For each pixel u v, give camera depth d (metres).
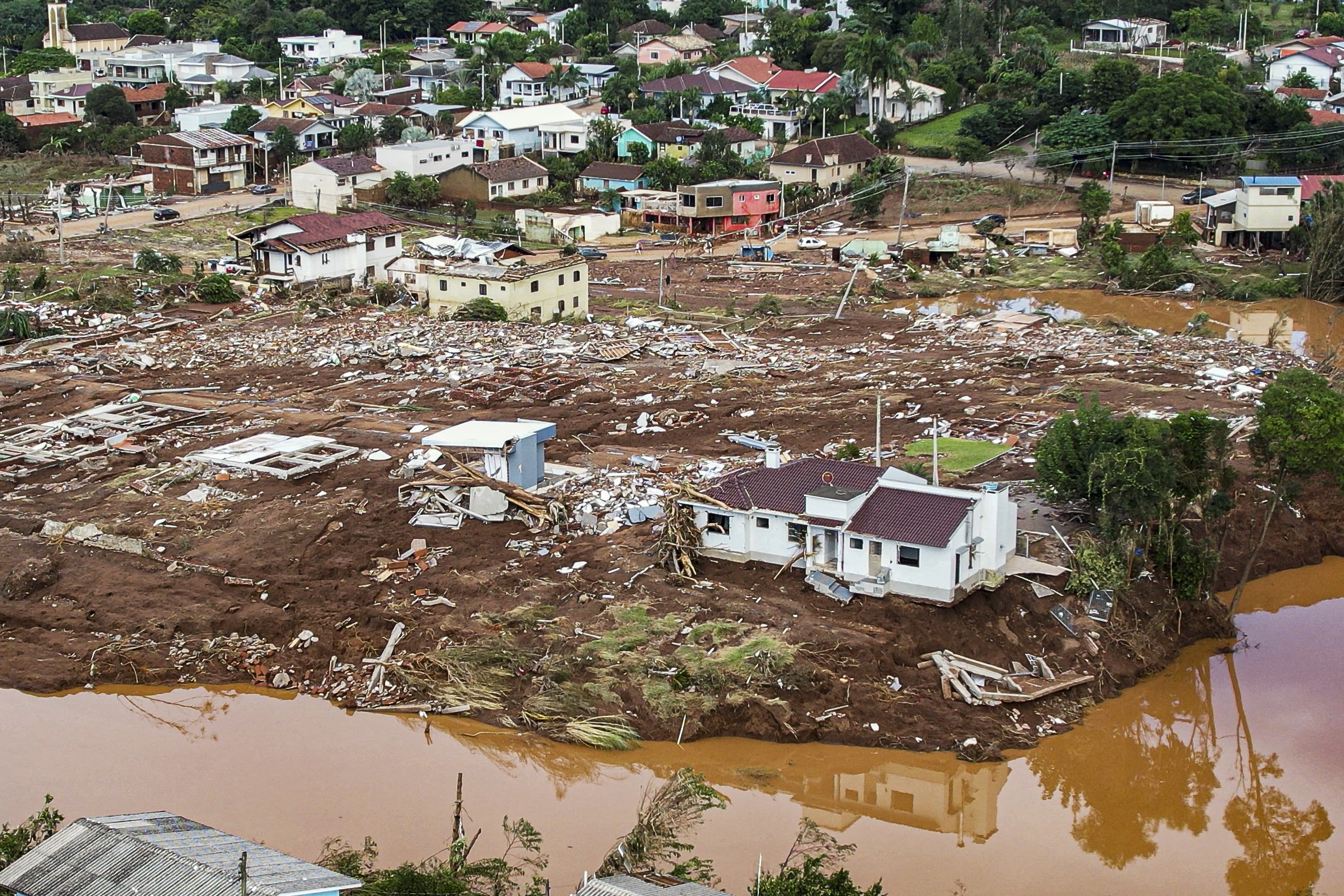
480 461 54.59
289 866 27.08
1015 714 40.06
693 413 62.25
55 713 41.03
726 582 44.88
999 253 108.25
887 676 40.66
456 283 86.31
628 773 37.94
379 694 41.62
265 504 52.19
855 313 90.12
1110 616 43.91
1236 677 43.47
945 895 32.72
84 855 26.86
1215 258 103.19
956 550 41.91
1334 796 37.47
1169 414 59.06
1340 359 73.44
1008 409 60.91
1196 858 34.59
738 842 34.62
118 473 56.09
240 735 39.78
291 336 79.44
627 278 102.88
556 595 45.00
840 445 56.66
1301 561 51.16
